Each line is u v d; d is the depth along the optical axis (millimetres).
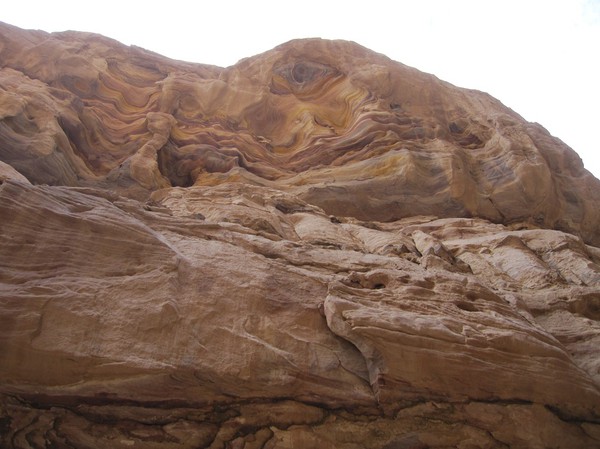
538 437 5188
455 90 22375
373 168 17016
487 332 5848
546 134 20047
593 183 18578
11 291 4852
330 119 20734
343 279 6766
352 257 7965
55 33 19250
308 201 16188
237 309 5602
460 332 5730
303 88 21578
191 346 5012
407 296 6484
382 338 5309
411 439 5016
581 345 6992
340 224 13109
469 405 5219
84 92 17844
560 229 17531
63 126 15211
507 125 19516
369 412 5102
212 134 18375
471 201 16484
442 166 16719
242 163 17688
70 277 5312
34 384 4488
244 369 4930
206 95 19375
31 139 13203
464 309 6648
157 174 15562
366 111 19516
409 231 13609
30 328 4613
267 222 10461
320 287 6426
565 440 5270
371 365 5309
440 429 5086
